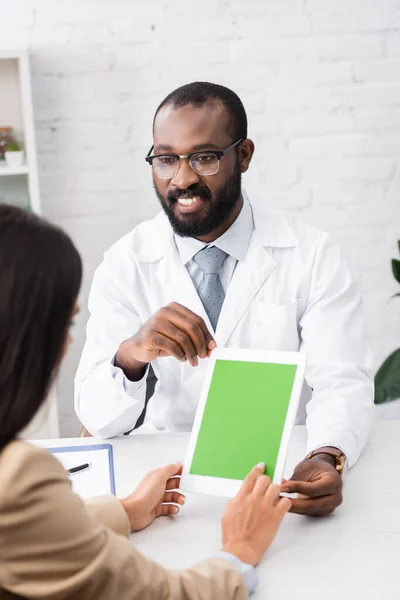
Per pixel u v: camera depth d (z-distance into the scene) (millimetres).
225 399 1311
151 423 1752
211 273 1721
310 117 2779
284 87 2758
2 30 2674
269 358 1321
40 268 836
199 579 954
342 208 2842
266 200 2826
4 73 2641
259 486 1119
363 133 2797
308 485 1219
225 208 1657
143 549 1173
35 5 2666
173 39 2709
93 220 2799
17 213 866
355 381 1575
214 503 1314
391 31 2742
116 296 1758
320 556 1134
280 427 1249
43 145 2740
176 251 1746
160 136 1641
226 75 2740
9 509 816
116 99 2734
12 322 825
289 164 2807
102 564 859
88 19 2684
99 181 2777
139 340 1438
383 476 1388
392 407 2908
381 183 2830
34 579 843
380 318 2916
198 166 1617
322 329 1665
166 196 1651
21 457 830
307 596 1037
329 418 1469
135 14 2689
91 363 1671
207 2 2693
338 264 1749
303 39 2730
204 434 1289
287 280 1728
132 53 2709
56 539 835
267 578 1082
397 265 2449
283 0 2703
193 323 1396
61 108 2725
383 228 2859
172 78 2732
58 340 874
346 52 2744
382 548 1153
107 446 1484
